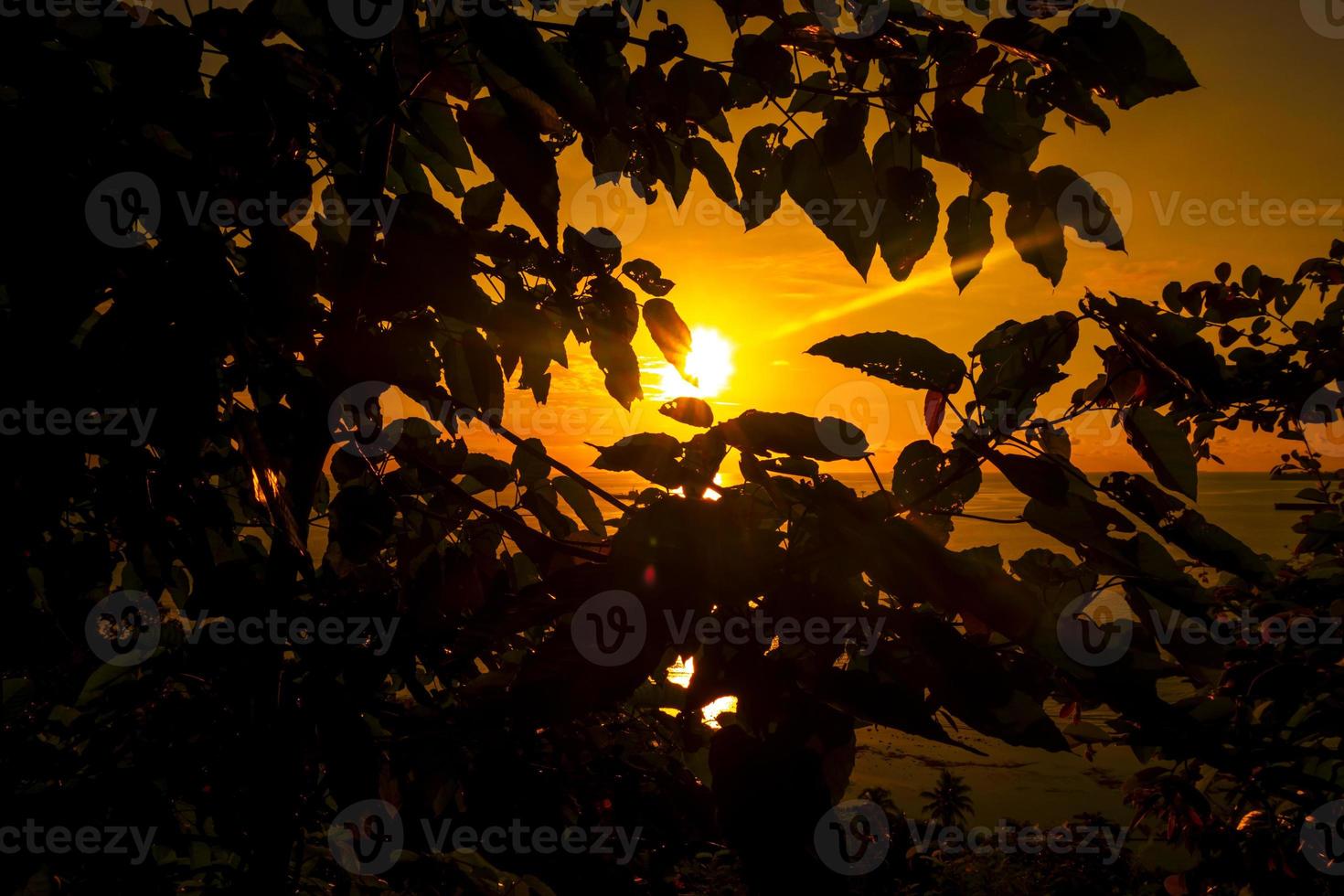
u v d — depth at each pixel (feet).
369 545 4.79
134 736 5.20
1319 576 10.21
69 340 2.87
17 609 3.68
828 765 2.31
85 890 4.70
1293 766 6.48
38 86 2.87
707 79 3.76
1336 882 7.25
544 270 4.61
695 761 3.10
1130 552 2.91
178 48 2.95
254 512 4.69
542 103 3.06
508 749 3.75
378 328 4.39
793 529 2.54
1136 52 3.07
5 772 4.95
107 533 4.60
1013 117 3.56
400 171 4.73
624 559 2.35
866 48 3.50
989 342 3.34
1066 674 2.50
